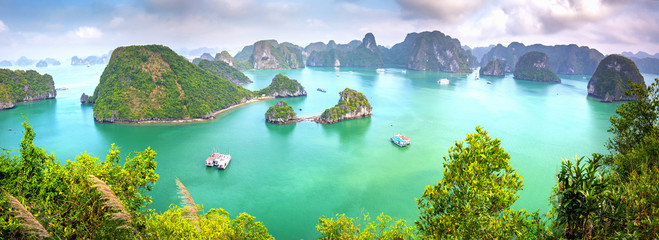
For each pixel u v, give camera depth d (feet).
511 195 71.46
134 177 115.55
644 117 112.57
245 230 133.90
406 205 261.24
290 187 293.64
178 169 330.95
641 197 61.77
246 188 291.38
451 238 73.97
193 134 460.55
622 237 56.90
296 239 217.56
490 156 77.46
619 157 101.35
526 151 385.91
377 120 552.00
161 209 253.24
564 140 429.79
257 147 404.98
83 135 446.60
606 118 570.87
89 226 86.69
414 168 337.11
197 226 91.09
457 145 85.40
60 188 96.43
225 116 581.94
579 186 62.64
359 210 254.68
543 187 287.89
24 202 85.46
